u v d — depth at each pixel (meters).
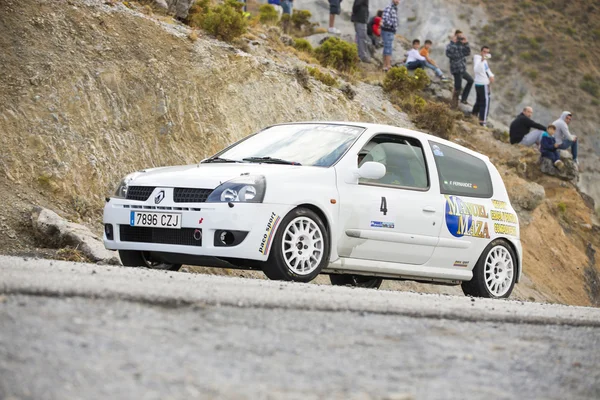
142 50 44.97
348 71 75.62
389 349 11.24
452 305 16.67
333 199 23.05
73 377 8.45
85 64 41.56
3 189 34.47
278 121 50.84
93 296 12.32
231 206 21.38
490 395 9.44
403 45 97.38
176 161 42.50
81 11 44.19
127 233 23.14
